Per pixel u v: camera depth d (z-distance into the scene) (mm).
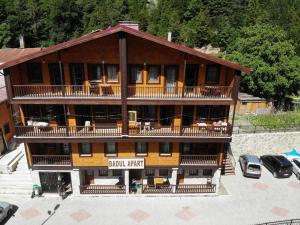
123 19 78125
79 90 23109
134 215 24000
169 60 22484
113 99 21812
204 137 23453
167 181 27281
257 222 23672
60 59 20672
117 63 22406
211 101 22172
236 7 80562
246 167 30062
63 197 25734
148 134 23359
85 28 76125
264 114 40812
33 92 22766
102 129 24234
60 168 24953
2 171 27344
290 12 79938
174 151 24750
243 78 41750
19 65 22062
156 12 84000
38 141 23141
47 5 75125
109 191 26156
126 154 24938
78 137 23000
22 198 25531
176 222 23359
